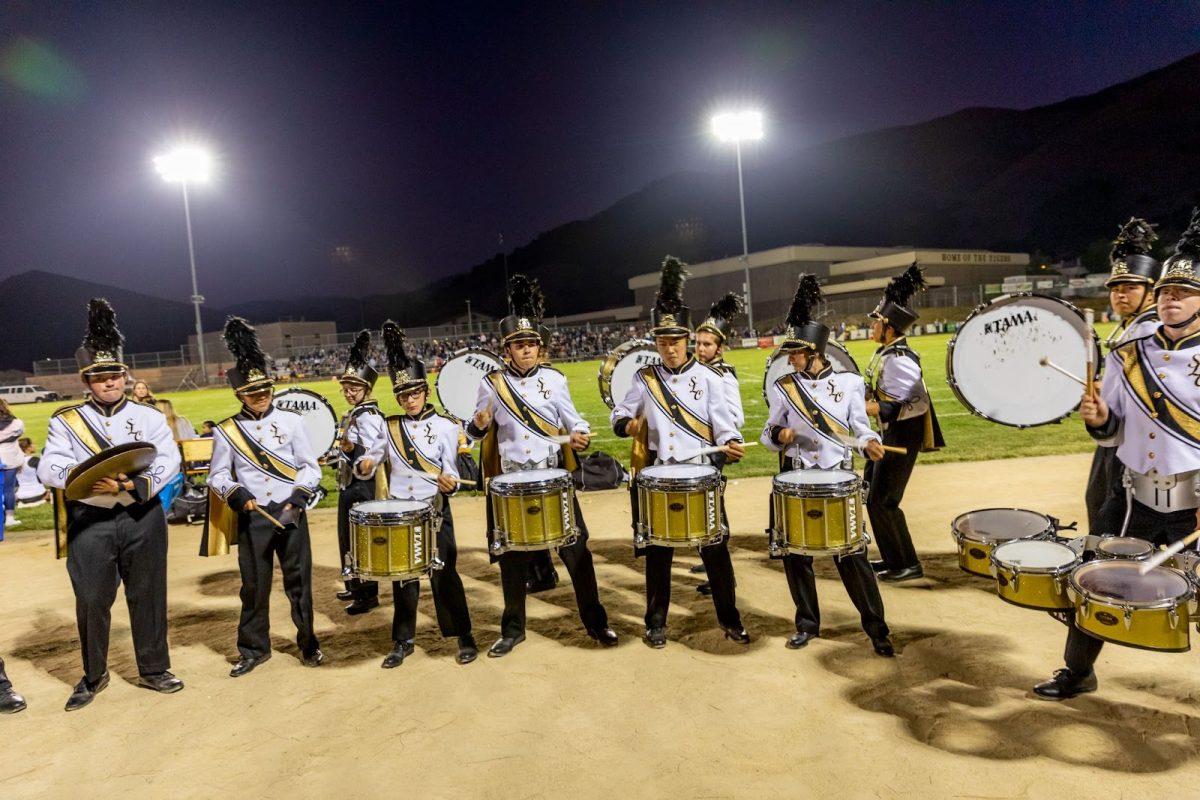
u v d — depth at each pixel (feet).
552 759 11.90
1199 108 487.20
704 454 16.92
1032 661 14.43
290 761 12.39
